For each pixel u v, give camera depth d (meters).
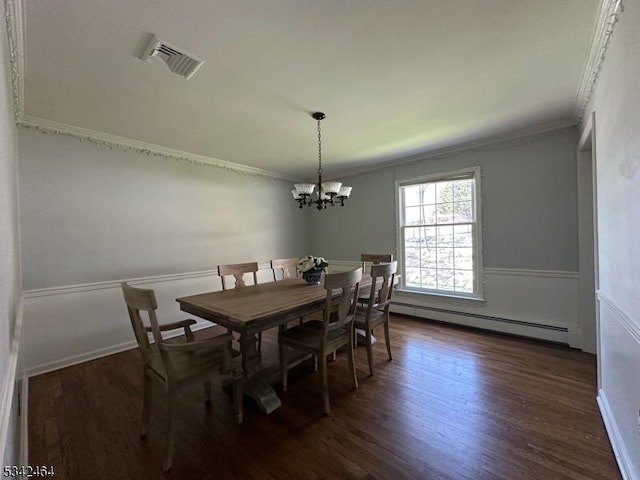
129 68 1.87
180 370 1.73
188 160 3.81
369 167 4.60
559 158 3.03
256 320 1.80
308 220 5.50
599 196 1.96
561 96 2.38
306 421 1.91
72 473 1.51
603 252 1.89
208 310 1.98
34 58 1.72
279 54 1.77
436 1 1.40
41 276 2.68
